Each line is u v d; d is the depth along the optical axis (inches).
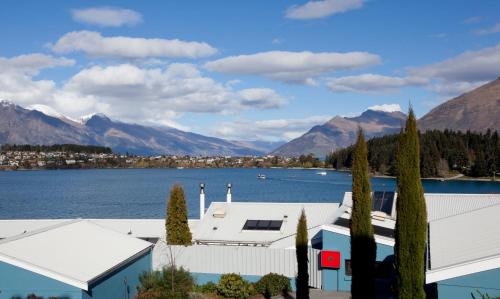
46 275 1035.9
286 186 7155.5
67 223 1419.8
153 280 1270.9
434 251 981.8
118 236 1405.0
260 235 1700.3
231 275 1309.1
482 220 1115.3
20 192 5876.0
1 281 1043.9
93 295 1077.8
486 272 859.4
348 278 1309.1
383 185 6338.6
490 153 7824.8
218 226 1780.3
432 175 7613.2
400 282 845.8
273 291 1293.1
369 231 945.5
